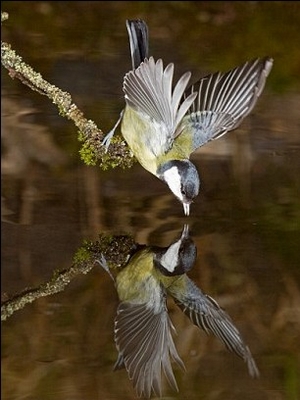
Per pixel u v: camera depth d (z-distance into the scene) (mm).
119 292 9523
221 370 8875
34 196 11039
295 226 10742
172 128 9250
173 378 8711
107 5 15180
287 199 11289
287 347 9188
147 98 8625
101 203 11016
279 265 10125
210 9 15422
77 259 10008
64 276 9719
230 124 9852
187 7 15281
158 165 9906
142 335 8891
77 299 9375
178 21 15047
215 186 11523
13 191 11078
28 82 10500
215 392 8688
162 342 8906
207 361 8945
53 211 10758
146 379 8539
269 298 9781
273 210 11094
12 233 10305
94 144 10523
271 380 8875
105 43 14367
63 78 13406
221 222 10812
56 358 8664
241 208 11094
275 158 12031
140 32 9375
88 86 13250
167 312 9367
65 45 14234
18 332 8945
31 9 15055
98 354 8750
